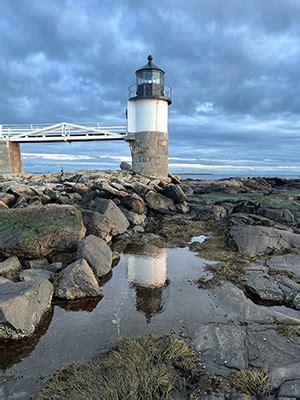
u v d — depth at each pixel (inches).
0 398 189.3
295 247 466.3
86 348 239.6
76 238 437.1
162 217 711.7
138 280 372.2
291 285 340.5
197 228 616.1
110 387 186.4
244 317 277.7
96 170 1261.1
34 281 307.7
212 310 293.3
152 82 1076.5
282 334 246.1
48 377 207.3
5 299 259.1
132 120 1104.8
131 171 1151.0
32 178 1087.0
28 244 402.0
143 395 183.2
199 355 221.5
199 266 416.5
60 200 669.9
